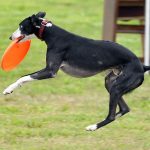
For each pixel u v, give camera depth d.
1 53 20.86
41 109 14.59
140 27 19.20
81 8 31.75
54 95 16.11
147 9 18.44
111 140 12.30
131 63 11.57
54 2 33.19
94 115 14.12
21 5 31.69
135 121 13.70
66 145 11.88
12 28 25.86
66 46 11.71
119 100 11.89
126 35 25.14
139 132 12.88
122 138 12.46
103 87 16.97
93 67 11.65
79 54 11.66
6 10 30.33
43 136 12.52
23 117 13.90
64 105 15.05
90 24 27.23
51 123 13.44
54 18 28.45
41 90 16.41
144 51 19.09
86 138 12.41
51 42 11.77
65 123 13.48
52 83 17.19
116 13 18.89
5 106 14.79
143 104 15.18
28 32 11.95
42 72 11.62
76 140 12.27
